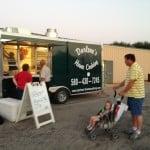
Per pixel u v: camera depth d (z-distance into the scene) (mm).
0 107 7562
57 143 5570
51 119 7223
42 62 9836
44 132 6328
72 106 9984
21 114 7262
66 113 8555
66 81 10836
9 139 5832
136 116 5723
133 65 5551
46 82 9898
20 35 9047
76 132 6309
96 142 5605
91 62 11945
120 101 5844
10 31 9133
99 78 12398
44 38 9859
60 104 10477
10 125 6953
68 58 10914
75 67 11188
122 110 5734
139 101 5605
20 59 9695
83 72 11555
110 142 5598
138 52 24156
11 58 9383
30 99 6797
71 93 11039
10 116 7281
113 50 21594
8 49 9273
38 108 6867
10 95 9164
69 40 10938
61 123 7164
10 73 9312
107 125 5797
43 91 7207
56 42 10352
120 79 22281
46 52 10406
